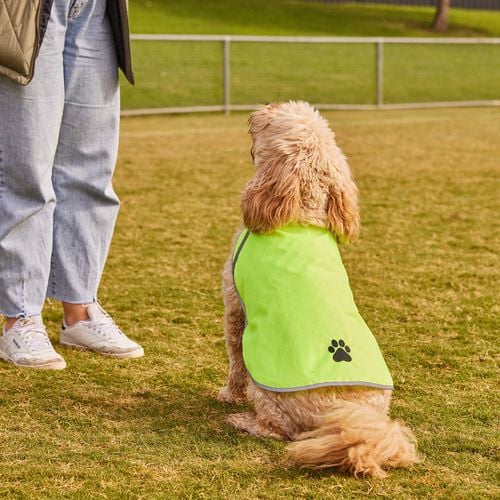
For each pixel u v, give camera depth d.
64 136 4.18
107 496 2.81
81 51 4.08
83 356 4.25
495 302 5.21
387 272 5.82
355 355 3.18
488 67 23.25
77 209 4.30
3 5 3.70
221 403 3.71
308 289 3.27
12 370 4.01
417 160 10.70
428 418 3.53
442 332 4.65
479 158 10.88
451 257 6.25
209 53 22.56
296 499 2.83
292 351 3.19
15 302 4.14
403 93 19.86
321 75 21.30
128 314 4.89
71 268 4.32
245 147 11.67
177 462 3.07
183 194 8.43
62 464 3.04
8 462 3.05
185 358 4.24
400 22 32.69
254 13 31.42
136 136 12.65
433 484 2.94
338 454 2.92
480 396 3.79
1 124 3.90
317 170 3.45
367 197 8.40
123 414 3.54
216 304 5.08
